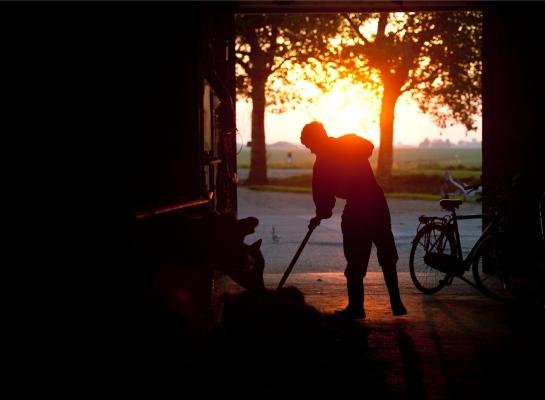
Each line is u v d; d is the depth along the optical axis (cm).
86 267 397
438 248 741
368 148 633
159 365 424
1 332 344
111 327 404
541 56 828
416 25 2517
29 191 366
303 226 1541
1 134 343
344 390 446
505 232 704
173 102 575
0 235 340
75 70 401
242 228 545
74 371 381
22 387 357
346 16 2597
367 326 620
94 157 406
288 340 450
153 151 520
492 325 627
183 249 490
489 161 842
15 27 358
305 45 2677
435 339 579
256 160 3606
